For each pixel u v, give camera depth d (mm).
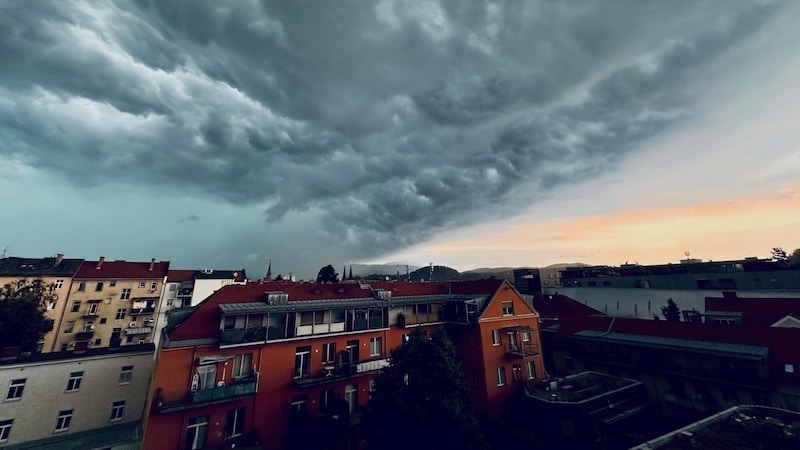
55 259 55438
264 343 26625
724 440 13383
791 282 49062
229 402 24266
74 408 28594
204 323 25656
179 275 65688
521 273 80000
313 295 32906
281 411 26359
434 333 23906
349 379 29938
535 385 35656
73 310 52531
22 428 26406
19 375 27047
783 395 27297
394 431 20328
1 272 49000
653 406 34844
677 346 34125
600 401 31234
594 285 74688
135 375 31703
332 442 26594
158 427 21703
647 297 62562
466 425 20578
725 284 55719
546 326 52000
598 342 41000
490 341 36969
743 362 29750
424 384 21375
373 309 34344
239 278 71500
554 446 28797
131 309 56531
